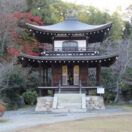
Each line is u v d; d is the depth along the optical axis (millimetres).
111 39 43875
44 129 10766
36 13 40531
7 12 32781
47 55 23594
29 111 20938
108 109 21531
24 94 30281
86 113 17984
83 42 24328
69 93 22953
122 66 32812
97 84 25188
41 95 23531
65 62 23375
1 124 12539
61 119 14422
